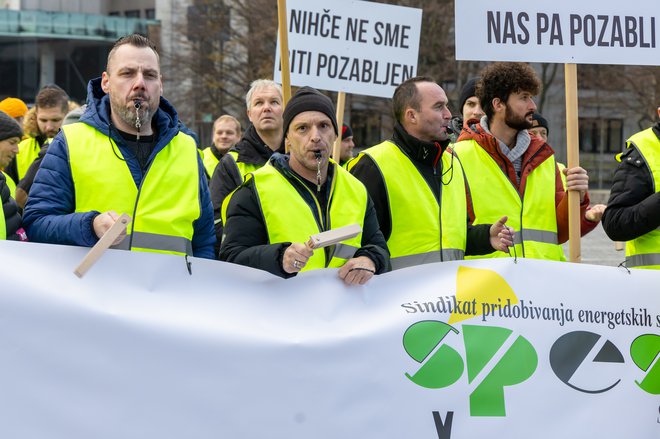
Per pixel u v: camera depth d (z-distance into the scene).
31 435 5.36
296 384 5.78
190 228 6.25
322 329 5.88
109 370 5.48
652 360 6.45
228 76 52.84
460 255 7.07
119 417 5.49
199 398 5.61
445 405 6.04
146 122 6.04
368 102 54.75
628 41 7.50
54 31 74.06
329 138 6.30
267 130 9.37
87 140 6.05
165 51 57.88
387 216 7.02
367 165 7.11
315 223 6.30
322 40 9.77
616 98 54.78
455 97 48.47
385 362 5.95
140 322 5.55
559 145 60.62
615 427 6.33
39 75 75.44
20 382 5.36
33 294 5.41
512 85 7.56
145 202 6.05
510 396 6.16
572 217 7.28
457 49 7.38
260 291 5.84
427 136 7.05
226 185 8.95
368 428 5.89
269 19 49.38
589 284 6.40
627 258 7.63
